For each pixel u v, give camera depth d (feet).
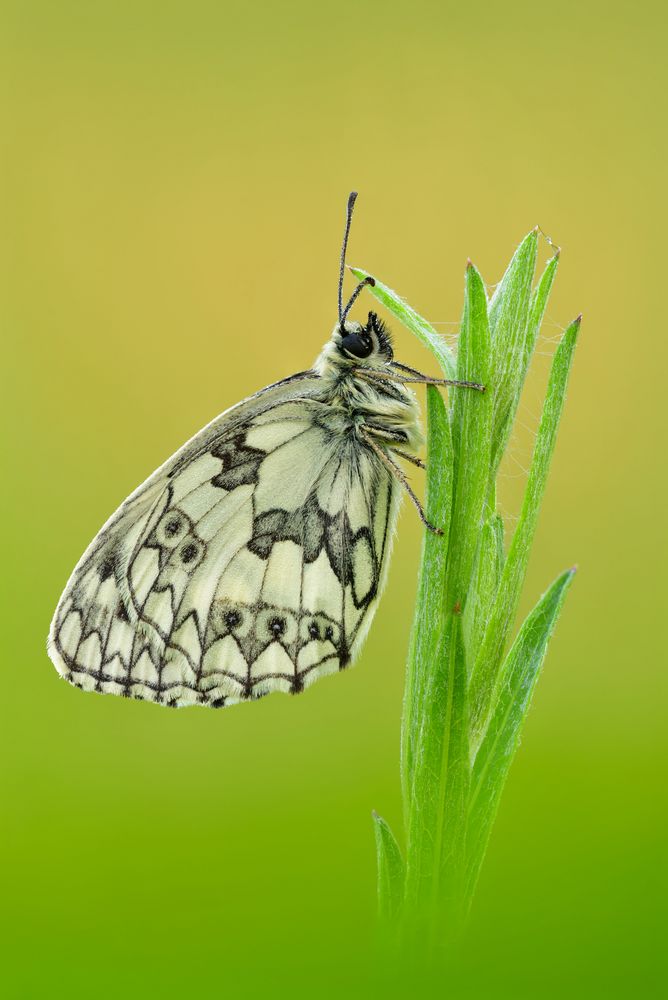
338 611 0.97
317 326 1.30
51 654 0.97
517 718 0.87
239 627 0.97
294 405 0.97
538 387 0.92
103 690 0.97
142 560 0.97
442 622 0.87
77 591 0.97
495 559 0.88
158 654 0.97
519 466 0.91
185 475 0.97
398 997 0.55
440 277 1.26
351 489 0.97
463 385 0.88
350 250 1.31
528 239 0.88
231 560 0.97
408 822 0.87
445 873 0.87
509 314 0.88
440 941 0.86
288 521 0.97
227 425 0.97
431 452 0.88
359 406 0.97
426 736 0.87
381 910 0.87
